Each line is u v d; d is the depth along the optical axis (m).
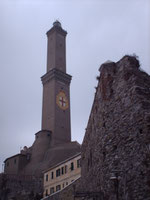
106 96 19.38
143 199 14.04
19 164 84.00
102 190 17.97
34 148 86.38
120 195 15.56
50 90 94.50
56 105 91.06
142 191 14.22
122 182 15.62
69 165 58.31
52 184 63.09
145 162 14.47
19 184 68.31
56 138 85.62
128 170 15.51
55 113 89.38
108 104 19.00
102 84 19.98
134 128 15.95
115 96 18.52
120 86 18.27
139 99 16.20
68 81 98.94
